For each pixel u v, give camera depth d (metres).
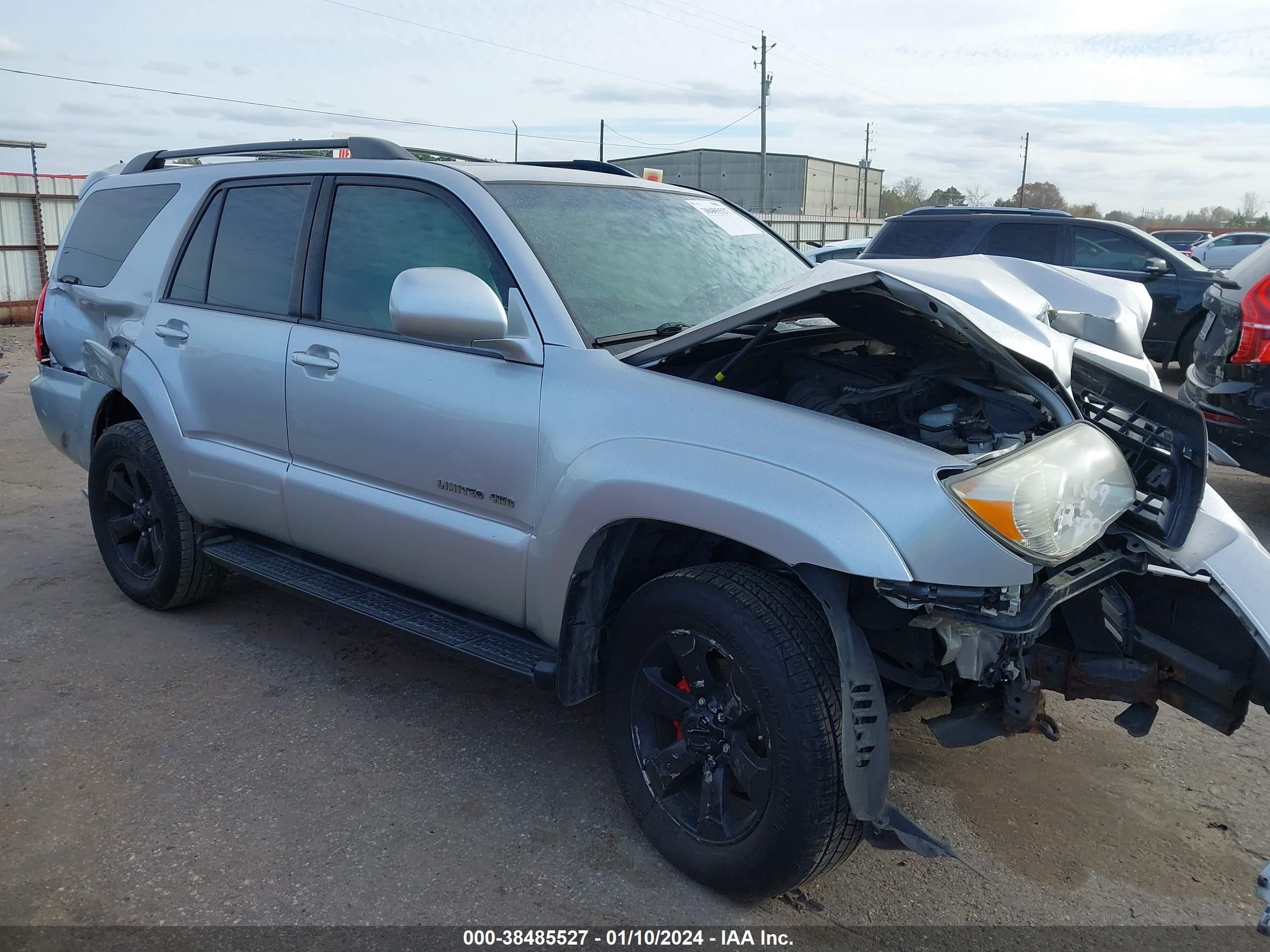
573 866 2.78
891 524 2.26
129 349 4.25
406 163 3.44
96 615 4.52
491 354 3.03
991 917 2.61
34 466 7.28
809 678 2.37
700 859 2.63
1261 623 2.66
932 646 2.58
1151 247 10.77
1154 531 2.80
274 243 3.80
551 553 2.83
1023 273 3.65
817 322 3.44
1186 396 6.17
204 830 2.92
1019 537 2.27
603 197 3.55
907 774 3.29
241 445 3.84
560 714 3.67
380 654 4.16
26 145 18.81
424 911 2.59
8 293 18.64
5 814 2.99
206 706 3.69
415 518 3.21
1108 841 2.95
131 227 4.52
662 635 2.66
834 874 2.78
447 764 3.31
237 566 3.93
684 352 2.83
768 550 2.37
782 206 62.34
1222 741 3.54
